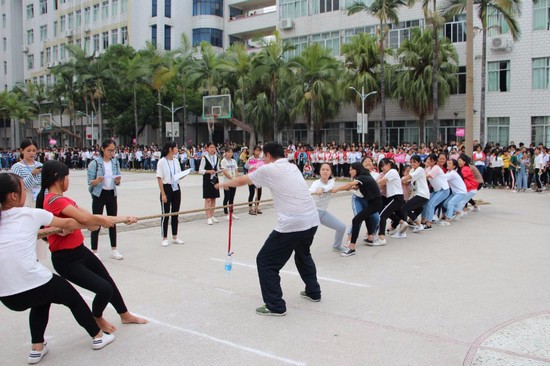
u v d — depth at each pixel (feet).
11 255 12.16
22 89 187.83
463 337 14.67
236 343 14.48
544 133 95.86
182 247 27.81
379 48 100.68
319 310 17.22
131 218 15.98
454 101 106.52
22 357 13.85
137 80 134.41
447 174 34.76
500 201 48.44
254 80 104.32
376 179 28.37
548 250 26.22
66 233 14.07
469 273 21.77
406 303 17.81
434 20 63.82
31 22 204.13
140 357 13.64
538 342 14.17
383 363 13.00
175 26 155.63
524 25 96.43
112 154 25.70
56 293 13.07
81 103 150.92
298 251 17.84
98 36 176.35
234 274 22.03
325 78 105.60
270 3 156.04
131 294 19.19
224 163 39.27
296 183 17.02
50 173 14.39
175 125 115.96
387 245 28.12
